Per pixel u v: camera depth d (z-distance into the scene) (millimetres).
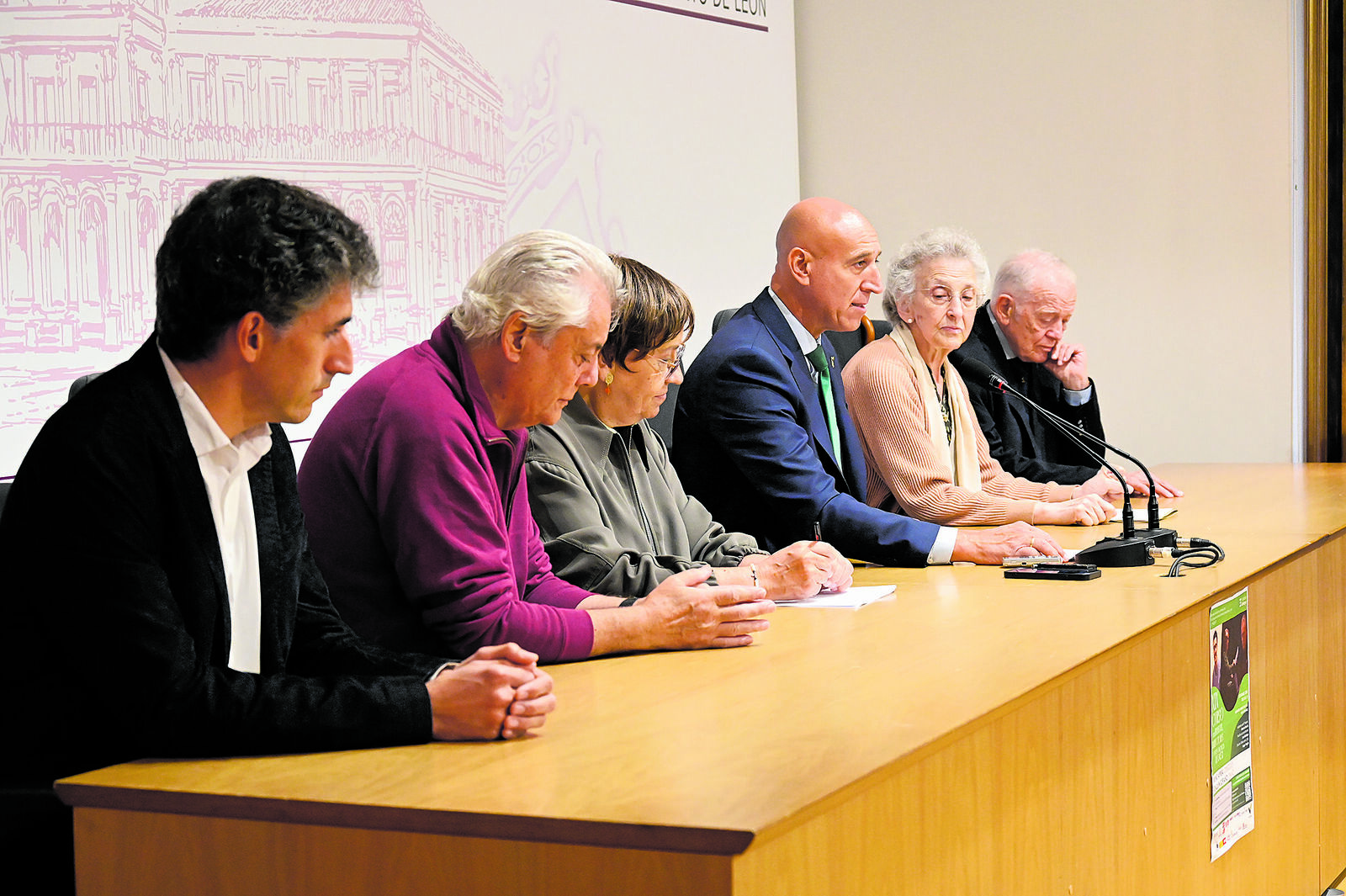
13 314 2502
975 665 1419
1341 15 4586
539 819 955
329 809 1014
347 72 3117
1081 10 4781
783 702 1276
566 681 1413
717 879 913
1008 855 1328
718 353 2432
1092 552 2139
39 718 1132
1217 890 1965
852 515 2275
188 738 1116
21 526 1125
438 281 3367
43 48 2549
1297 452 4688
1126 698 1627
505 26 3621
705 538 2162
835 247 2488
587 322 1561
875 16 5059
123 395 1167
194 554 1183
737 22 4547
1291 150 4574
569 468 1884
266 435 1282
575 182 3893
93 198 2627
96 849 1087
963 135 4965
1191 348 4711
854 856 1064
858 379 2734
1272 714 2219
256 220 1142
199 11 2816
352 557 1536
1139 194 4742
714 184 4449
